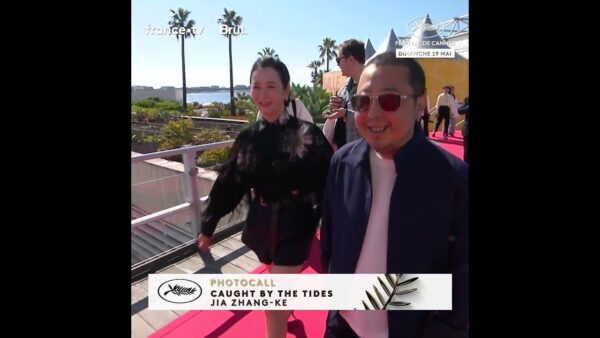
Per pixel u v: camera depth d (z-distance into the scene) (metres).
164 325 1.56
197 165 1.64
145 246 1.80
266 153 1.44
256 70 1.36
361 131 1.37
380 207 1.39
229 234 1.81
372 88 1.34
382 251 1.41
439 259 1.41
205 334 1.52
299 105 1.38
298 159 1.42
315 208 1.46
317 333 1.52
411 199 1.37
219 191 1.52
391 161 1.37
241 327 1.54
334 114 1.38
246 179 1.48
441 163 1.36
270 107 1.38
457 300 1.43
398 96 1.33
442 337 1.46
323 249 1.48
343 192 1.42
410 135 1.35
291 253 1.48
